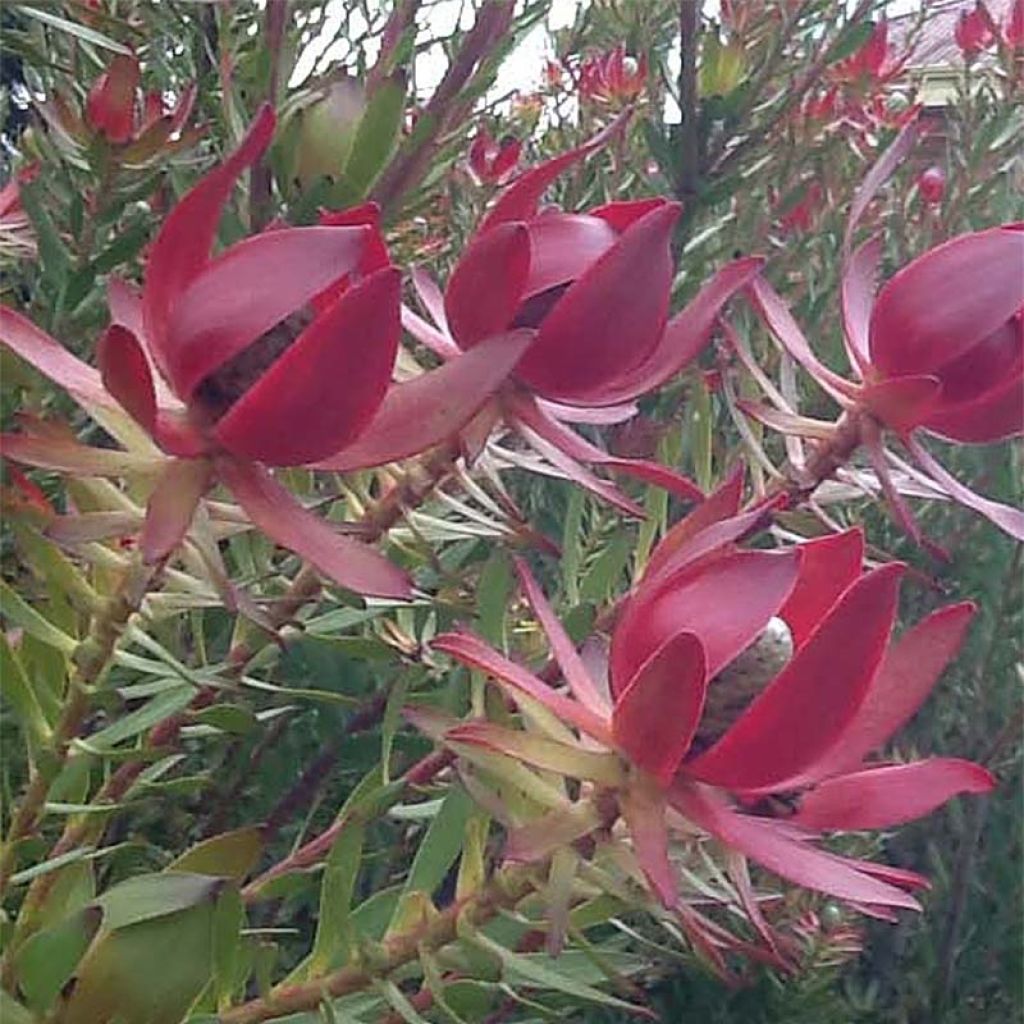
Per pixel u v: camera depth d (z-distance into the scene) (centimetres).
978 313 43
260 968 40
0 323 36
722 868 43
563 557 52
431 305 44
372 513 41
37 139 66
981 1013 92
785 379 50
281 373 32
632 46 107
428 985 39
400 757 61
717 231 91
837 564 38
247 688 49
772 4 90
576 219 39
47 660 43
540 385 38
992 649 95
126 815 60
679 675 34
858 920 84
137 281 67
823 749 35
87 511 38
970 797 91
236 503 36
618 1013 74
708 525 40
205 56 67
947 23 155
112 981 36
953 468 96
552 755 36
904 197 110
